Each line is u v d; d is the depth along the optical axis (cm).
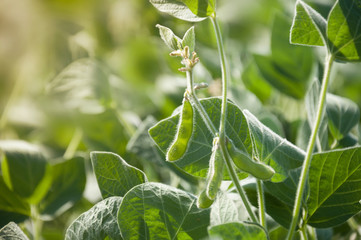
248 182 81
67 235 73
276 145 75
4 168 95
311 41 75
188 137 68
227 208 70
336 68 127
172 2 70
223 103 67
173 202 73
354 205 76
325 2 112
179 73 122
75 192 98
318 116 72
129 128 115
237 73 130
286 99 121
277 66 116
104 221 73
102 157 77
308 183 76
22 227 95
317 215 77
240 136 74
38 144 132
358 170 76
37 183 96
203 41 129
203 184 90
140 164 108
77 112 116
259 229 65
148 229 72
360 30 72
